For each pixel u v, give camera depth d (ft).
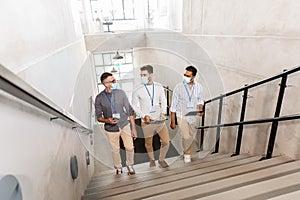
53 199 3.82
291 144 5.82
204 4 10.07
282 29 5.96
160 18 18.12
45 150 3.64
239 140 7.57
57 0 7.21
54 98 5.10
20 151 2.62
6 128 2.31
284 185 3.20
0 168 2.09
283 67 6.05
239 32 7.86
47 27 5.30
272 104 6.48
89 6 19.25
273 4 6.18
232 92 7.52
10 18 3.03
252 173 4.15
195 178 4.81
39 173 3.21
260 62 6.93
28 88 2.19
